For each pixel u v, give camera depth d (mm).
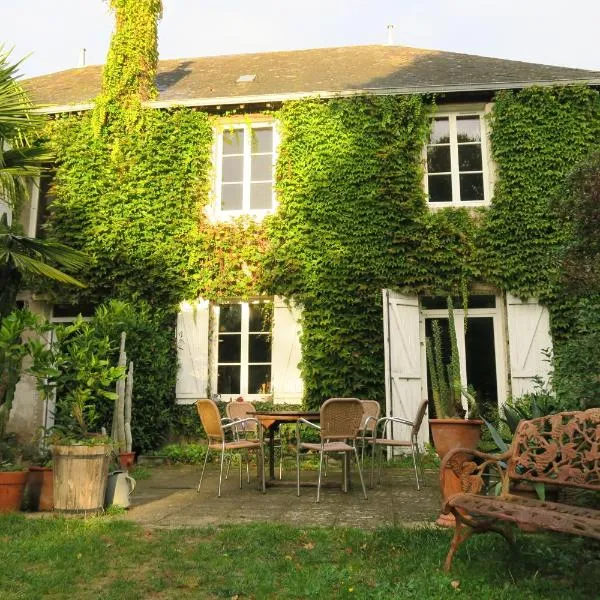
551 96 9320
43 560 3580
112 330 7027
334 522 4602
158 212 9938
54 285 9891
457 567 3268
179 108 10195
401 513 4934
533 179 9172
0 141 6801
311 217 9500
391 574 3189
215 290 9672
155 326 9516
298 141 9766
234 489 6434
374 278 9250
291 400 9359
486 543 3691
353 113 9711
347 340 9164
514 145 9289
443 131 10008
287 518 4781
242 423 7160
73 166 10242
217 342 9859
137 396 9164
